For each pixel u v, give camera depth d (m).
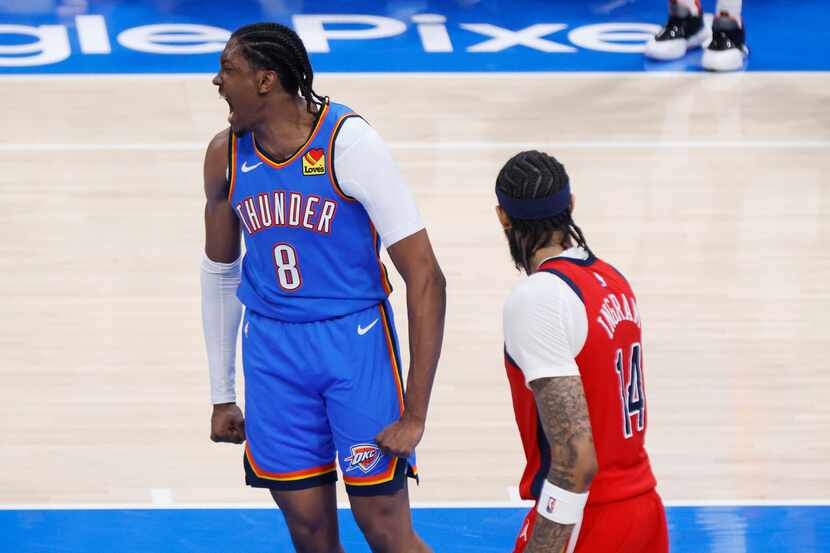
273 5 42.41
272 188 11.65
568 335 9.91
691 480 17.30
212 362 13.27
